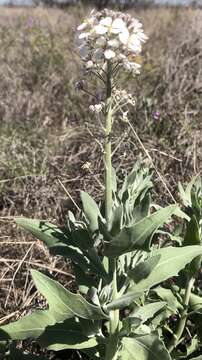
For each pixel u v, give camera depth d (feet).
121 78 5.35
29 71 6.34
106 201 1.87
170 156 3.70
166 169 3.79
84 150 4.08
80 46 1.75
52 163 4.06
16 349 2.23
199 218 2.34
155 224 1.74
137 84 5.39
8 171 4.01
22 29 8.67
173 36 7.68
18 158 4.13
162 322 2.49
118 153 3.84
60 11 11.32
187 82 5.20
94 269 2.01
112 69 1.78
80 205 3.51
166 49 7.08
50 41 7.56
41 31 8.32
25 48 7.32
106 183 1.86
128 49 1.72
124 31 1.69
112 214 1.81
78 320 2.08
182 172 3.72
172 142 4.18
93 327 2.04
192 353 2.58
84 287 2.14
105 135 1.83
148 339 1.99
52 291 1.93
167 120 4.44
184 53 6.13
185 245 2.28
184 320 2.42
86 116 4.99
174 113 4.58
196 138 4.11
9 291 2.81
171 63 5.71
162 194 3.45
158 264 2.01
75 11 10.36
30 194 3.69
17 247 3.24
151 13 11.10
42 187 3.70
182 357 2.43
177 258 2.01
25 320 2.06
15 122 4.93
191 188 2.55
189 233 2.26
